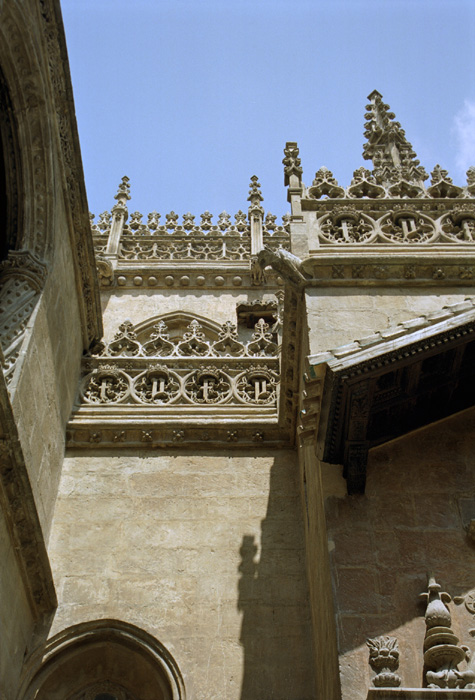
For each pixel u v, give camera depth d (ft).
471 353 26.68
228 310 58.39
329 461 26.11
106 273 59.41
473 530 24.12
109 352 42.04
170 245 64.18
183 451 37.45
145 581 32.09
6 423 26.20
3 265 31.68
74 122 36.86
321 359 25.05
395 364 25.11
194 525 34.22
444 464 26.37
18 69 32.68
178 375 40.78
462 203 36.09
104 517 34.30
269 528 34.30
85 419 37.81
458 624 22.08
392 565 23.54
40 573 29.43
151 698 30.25
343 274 31.42
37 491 31.35
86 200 38.24
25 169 33.35
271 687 29.04
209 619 30.96
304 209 35.81
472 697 18.86
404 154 50.24
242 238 64.80
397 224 35.47
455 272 31.60
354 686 20.70
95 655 30.63
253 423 37.93
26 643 29.63
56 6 34.42
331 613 23.09
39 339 31.45
